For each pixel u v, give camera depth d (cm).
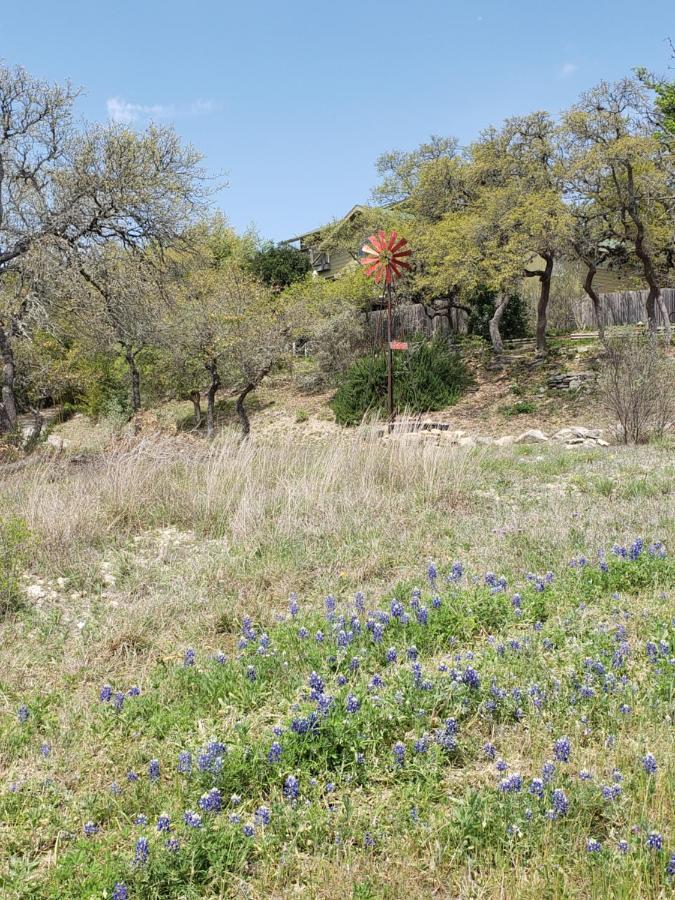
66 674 406
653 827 253
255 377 2366
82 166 1642
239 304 2420
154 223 1723
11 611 515
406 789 279
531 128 2245
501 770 288
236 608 495
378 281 1725
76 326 1748
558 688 343
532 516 693
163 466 929
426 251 2492
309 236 4281
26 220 1614
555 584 491
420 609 431
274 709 345
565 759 291
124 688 392
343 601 507
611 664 367
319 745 303
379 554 596
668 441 1284
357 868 246
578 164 2002
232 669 386
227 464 918
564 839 254
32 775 311
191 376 2597
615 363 1417
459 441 1449
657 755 293
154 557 645
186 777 297
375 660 396
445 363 2481
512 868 242
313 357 3020
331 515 716
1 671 414
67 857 248
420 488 855
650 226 2331
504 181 2459
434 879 243
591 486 848
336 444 1012
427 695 336
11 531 596
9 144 1636
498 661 375
